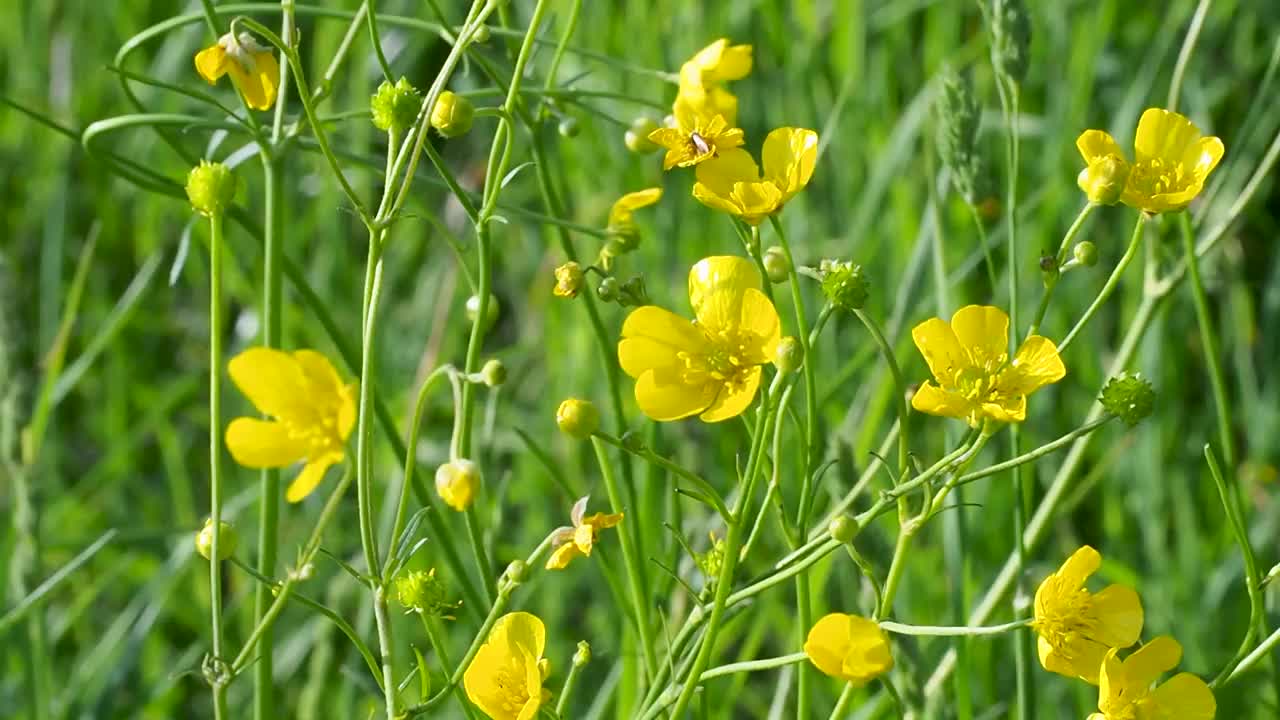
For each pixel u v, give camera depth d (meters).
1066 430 0.99
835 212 1.15
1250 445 1.02
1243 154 1.16
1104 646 0.69
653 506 0.80
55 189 1.16
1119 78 1.22
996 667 0.85
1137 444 0.95
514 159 1.13
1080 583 0.69
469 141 1.28
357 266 1.19
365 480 0.69
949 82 0.78
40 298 1.23
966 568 0.80
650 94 1.12
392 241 1.17
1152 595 0.90
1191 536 0.93
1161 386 0.96
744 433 0.96
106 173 1.29
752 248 0.70
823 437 0.85
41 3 1.37
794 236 1.07
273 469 0.76
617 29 1.17
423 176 0.78
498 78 0.77
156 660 0.94
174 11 1.39
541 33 0.83
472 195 0.80
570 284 0.72
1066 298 1.04
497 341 1.22
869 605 0.76
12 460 0.84
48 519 1.00
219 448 0.70
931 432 0.92
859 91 1.14
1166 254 0.81
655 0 1.20
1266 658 0.80
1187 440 1.04
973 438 0.69
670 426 0.94
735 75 0.74
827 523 0.72
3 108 1.35
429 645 0.89
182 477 1.01
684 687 0.70
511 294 1.23
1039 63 1.20
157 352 1.24
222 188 0.69
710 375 0.70
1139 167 0.72
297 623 0.95
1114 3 1.14
